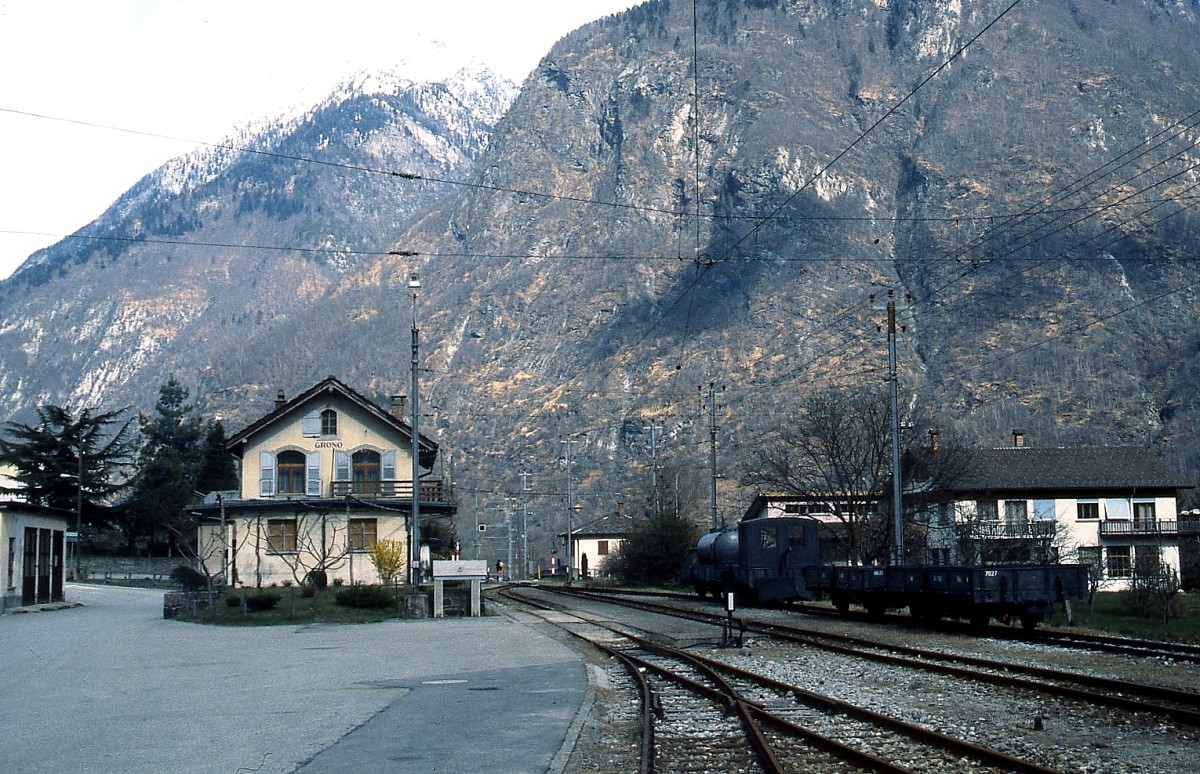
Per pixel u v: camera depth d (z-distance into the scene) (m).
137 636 32.94
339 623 36.47
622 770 12.35
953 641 27.30
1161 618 37.59
